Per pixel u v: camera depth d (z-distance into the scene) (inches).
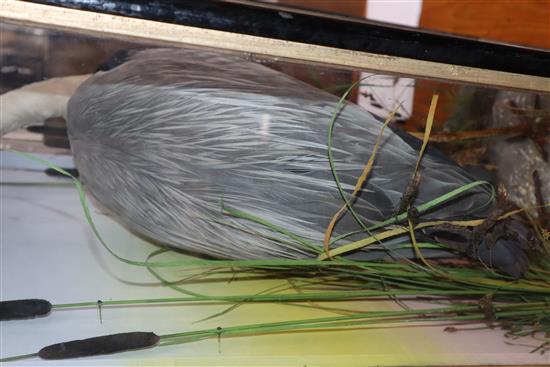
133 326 21.7
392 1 28.5
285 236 23.0
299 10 18.2
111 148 23.7
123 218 26.4
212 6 16.8
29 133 32.4
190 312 23.0
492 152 27.6
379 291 24.0
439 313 24.6
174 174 22.8
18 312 21.1
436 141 26.7
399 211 22.2
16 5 15.9
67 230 28.9
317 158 22.6
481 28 30.6
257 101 22.7
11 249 26.4
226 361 20.2
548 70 20.3
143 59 23.0
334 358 21.1
